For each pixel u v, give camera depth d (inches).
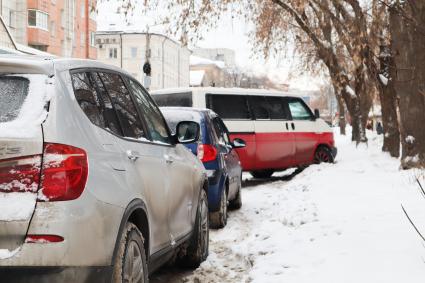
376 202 395.2
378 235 294.4
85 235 146.6
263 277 254.2
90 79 178.7
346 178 553.3
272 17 979.3
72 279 143.4
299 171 769.6
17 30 2154.3
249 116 687.7
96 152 159.6
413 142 593.0
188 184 264.1
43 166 142.6
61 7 2455.7
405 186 462.3
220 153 412.2
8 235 139.8
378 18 722.8
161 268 287.0
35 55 170.1
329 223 336.5
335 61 1063.0
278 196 523.5
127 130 196.7
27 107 146.8
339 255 266.5
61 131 147.1
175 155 250.2
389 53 792.3
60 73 159.0
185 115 414.6
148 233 193.3
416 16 494.3
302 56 1370.6
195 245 281.0
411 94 589.3
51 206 141.3
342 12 805.9
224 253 323.3
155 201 204.5
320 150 750.5
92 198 150.3
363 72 1009.5
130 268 173.0
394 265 240.5
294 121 729.6
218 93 673.0
